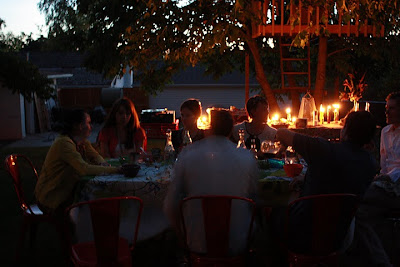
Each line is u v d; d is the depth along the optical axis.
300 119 7.68
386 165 4.62
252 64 13.75
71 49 14.23
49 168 4.03
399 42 10.86
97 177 3.90
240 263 3.02
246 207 3.07
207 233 2.95
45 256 4.42
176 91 26.62
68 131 4.20
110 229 2.94
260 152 4.56
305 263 3.10
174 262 4.05
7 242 4.81
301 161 4.59
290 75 11.28
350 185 3.05
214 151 3.03
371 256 3.70
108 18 12.48
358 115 3.10
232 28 8.31
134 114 5.16
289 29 8.52
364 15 8.06
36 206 4.42
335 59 11.77
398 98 4.41
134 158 4.50
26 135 16.61
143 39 10.07
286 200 3.76
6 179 7.86
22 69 13.88
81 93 24.84
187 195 3.13
